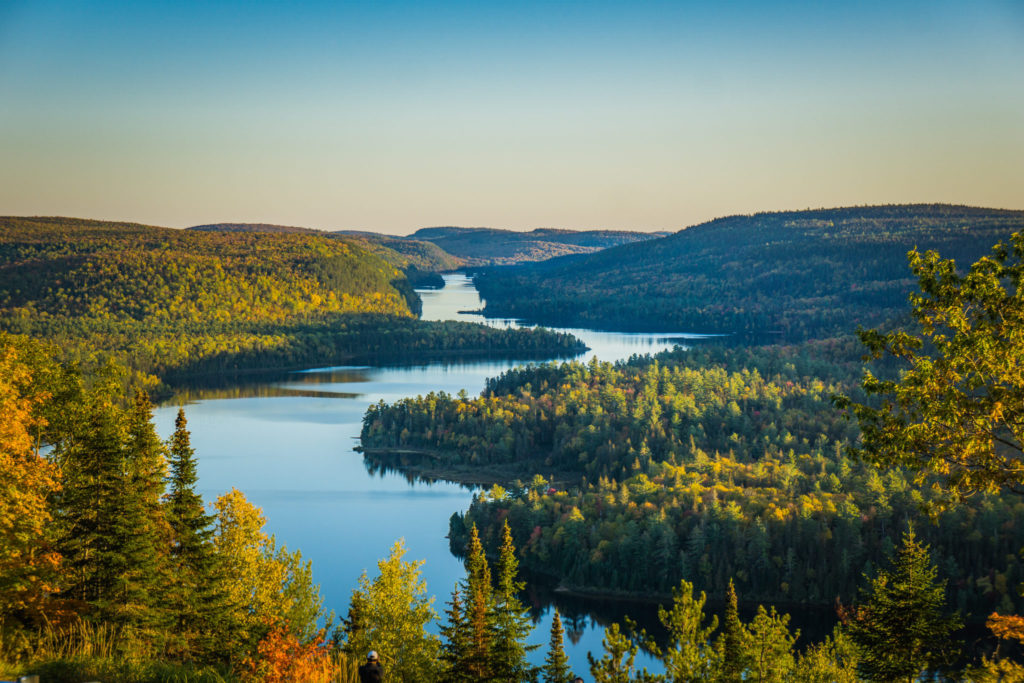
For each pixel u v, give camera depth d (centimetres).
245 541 6912
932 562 14962
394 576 7256
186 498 6200
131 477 5919
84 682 3909
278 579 6912
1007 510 15700
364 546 17700
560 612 15088
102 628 5181
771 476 19512
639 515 17300
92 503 5656
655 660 12469
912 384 4388
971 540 15250
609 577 16262
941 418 4303
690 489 18375
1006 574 14375
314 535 18412
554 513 18088
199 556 6041
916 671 6456
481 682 6406
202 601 5869
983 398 4303
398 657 6756
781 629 6072
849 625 6769
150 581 5647
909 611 6488
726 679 5731
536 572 16875
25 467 5612
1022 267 4175
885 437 4462
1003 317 4269
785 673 6059
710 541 16400
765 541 15875
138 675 4078
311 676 5147
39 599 5106
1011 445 4341
